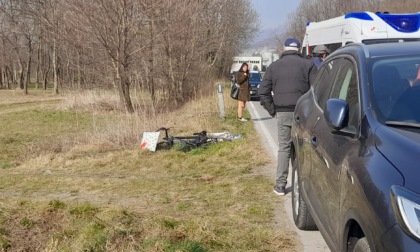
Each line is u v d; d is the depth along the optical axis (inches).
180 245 172.4
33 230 188.4
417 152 104.1
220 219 210.7
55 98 1578.5
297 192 203.6
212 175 311.6
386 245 95.7
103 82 864.9
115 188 280.5
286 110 243.0
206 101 771.4
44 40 1931.6
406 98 130.1
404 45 158.9
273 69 246.4
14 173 348.5
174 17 776.9
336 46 494.6
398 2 1749.5
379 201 101.0
